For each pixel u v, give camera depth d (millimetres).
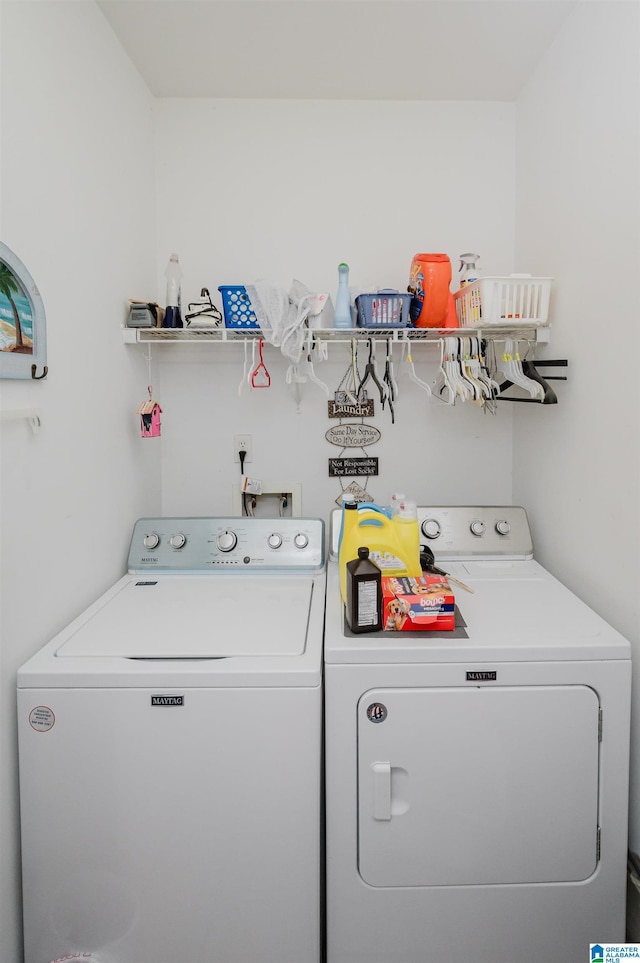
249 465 2131
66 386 1397
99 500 1595
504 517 1853
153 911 1250
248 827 1236
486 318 1659
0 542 1143
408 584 1357
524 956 1296
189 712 1213
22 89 1189
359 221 2066
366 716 1244
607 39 1399
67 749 1216
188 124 2031
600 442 1479
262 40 1698
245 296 1773
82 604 1495
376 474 2133
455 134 2057
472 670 1240
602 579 1475
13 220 1161
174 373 2107
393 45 1727
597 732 1257
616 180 1378
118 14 1584
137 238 1873
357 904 1281
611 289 1412
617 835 1272
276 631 1364
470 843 1271
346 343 1981
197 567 1750
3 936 1190
